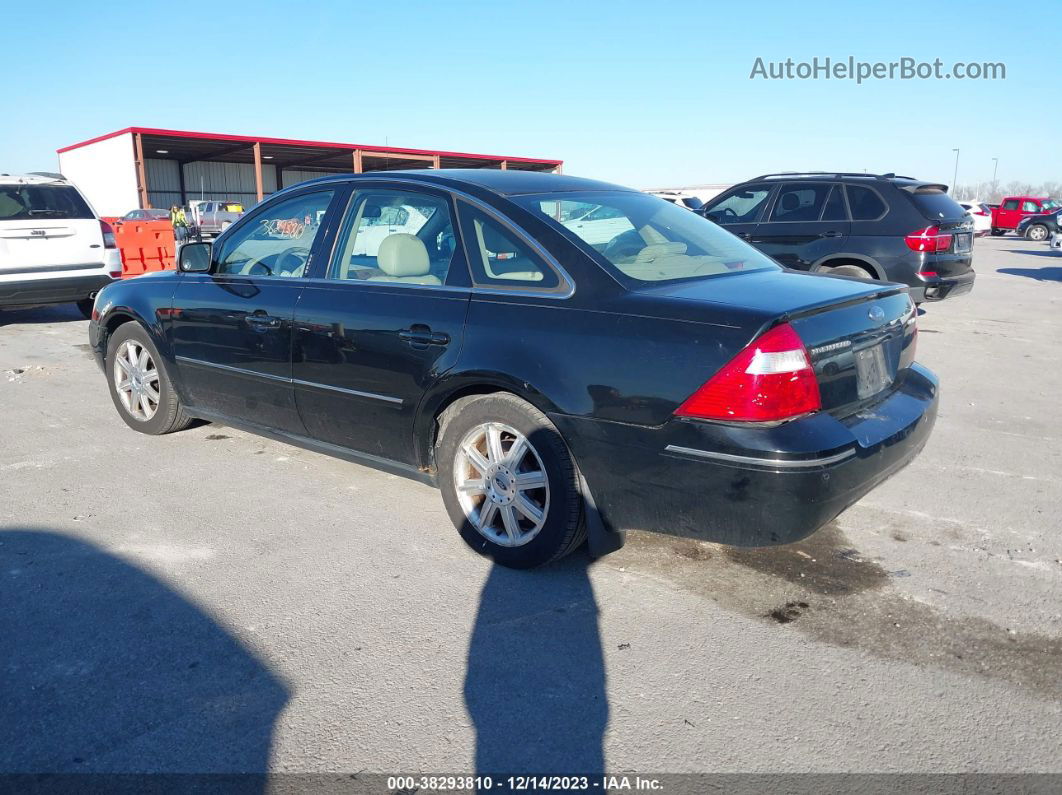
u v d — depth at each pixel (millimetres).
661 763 2432
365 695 2756
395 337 3801
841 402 3158
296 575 3609
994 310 12336
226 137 37594
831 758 2453
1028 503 4457
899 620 3240
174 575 3605
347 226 4230
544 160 48656
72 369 7902
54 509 4352
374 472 4965
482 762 2436
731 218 10195
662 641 3084
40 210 9938
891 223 9016
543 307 3393
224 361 4727
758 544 2994
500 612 3291
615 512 3260
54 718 2635
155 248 15469
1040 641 3090
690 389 2975
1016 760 2449
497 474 3605
